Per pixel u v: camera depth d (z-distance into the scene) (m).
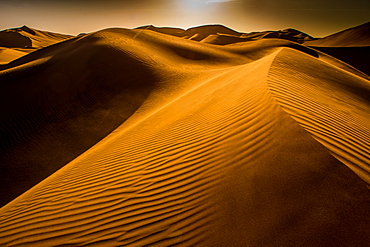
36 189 4.99
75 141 9.52
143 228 2.95
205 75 15.95
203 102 7.48
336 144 3.41
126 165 4.75
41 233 3.32
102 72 14.90
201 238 2.60
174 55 22.17
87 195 3.97
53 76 14.48
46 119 11.12
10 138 9.84
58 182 4.82
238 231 2.53
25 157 8.63
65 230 3.27
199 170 3.71
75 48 20.92
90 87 13.49
